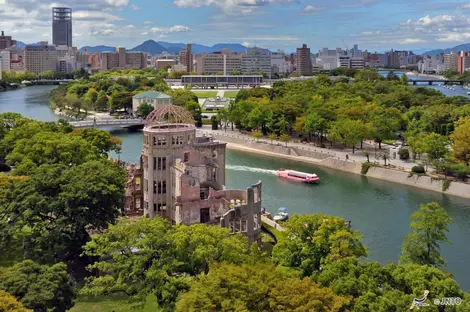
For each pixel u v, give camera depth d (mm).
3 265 120688
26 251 122062
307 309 73438
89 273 120875
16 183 134375
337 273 92688
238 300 74688
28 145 189000
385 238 160000
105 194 127938
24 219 122938
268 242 153500
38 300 81812
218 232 101438
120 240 99375
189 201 145125
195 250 95875
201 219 149375
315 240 106375
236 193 153250
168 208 157750
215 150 167125
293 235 114188
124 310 102688
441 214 114625
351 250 105375
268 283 79125
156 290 92188
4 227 125562
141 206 171000
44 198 125500
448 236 161625
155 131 154375
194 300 76312
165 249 96812
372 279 88188
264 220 170875
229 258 96188
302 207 194250
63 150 183750
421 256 115375
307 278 82938
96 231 144250
